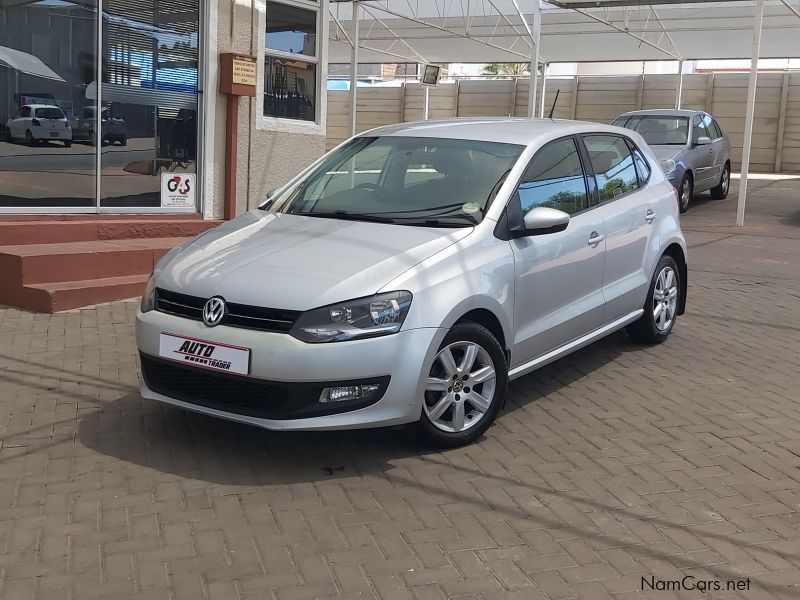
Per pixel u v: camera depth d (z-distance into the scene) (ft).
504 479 14.57
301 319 13.92
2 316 23.61
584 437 16.60
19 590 10.91
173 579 11.24
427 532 12.66
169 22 30.40
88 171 29.07
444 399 15.37
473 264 15.65
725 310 28.02
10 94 27.07
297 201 18.53
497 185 17.21
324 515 13.11
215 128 31.89
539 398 18.85
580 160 19.88
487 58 100.94
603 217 19.85
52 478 14.15
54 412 17.06
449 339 15.17
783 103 94.53
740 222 48.60
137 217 30.12
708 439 16.66
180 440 15.85
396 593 11.03
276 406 14.10
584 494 14.07
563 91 104.32
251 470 14.66
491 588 11.19
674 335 24.63
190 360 14.64
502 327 16.30
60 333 22.26
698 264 36.37
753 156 97.25
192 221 30.68
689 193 53.26
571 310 18.70
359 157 19.11
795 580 11.62
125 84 29.60
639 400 18.86
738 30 78.02
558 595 11.09
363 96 112.78
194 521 12.82
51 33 27.73
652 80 100.12
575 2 55.21
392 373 14.25
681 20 76.48
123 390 18.42
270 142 33.94
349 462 15.10
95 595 10.84
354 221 16.94
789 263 37.04
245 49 32.42
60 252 25.13
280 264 15.01
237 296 14.40
